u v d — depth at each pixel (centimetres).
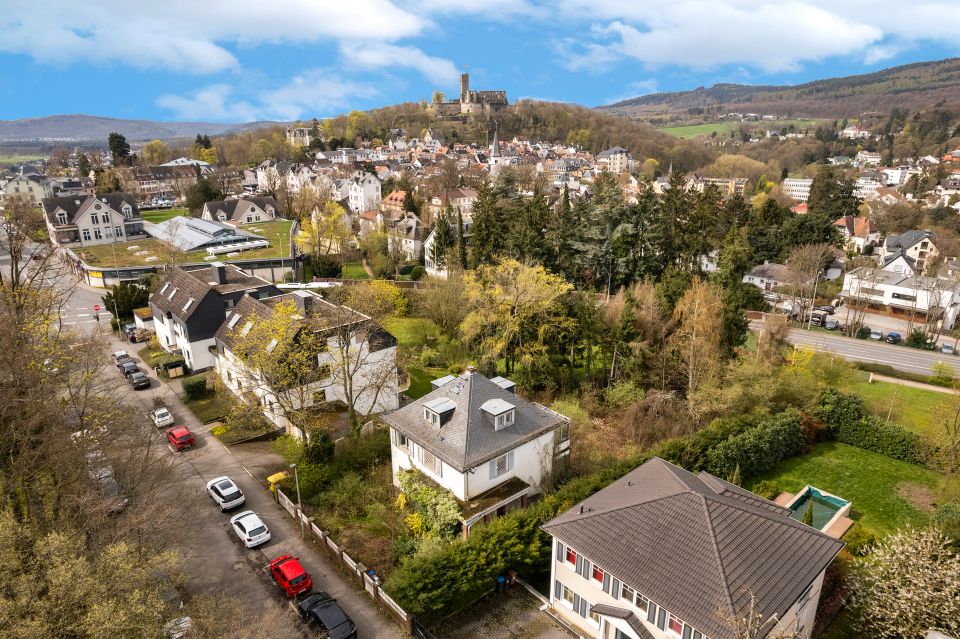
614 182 8369
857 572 2969
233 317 5219
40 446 2911
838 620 2923
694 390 4788
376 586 2916
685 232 7638
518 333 5325
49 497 2836
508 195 10944
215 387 5144
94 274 8631
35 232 7294
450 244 9388
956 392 4506
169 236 10400
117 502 2897
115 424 3544
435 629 2794
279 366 4003
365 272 10275
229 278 6212
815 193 12962
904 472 4397
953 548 3184
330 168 19088
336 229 10262
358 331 4684
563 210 8194
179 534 3281
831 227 10038
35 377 3200
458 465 3181
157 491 3791
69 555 2017
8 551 1944
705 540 2486
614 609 2562
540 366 5297
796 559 2492
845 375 5362
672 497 2712
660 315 5272
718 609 2234
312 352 4325
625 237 7312
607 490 3073
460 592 2797
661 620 2422
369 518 3531
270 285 6022
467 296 6016
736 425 4334
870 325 8419
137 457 3459
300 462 3888
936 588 2647
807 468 4459
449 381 3928
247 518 3409
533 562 3038
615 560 2548
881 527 3766
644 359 5128
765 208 10406
